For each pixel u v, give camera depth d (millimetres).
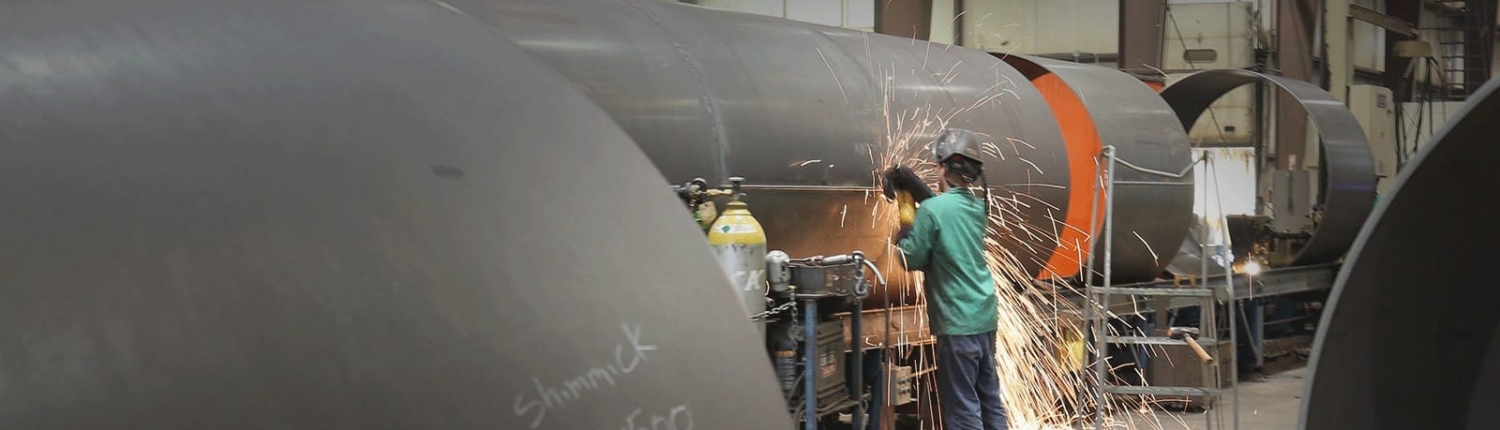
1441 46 19047
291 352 1638
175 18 2014
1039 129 6258
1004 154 5891
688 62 4496
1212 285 8844
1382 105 15711
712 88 4492
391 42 2271
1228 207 14164
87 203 1612
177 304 1590
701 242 2340
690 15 4895
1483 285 2688
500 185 2070
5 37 1807
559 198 2146
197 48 1957
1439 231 2549
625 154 2389
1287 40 14367
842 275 4570
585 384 1923
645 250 2197
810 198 4781
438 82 2221
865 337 5219
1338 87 15531
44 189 1600
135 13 1987
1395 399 2619
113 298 1553
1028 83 6586
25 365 1462
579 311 1995
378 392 1684
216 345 1587
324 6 2307
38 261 1533
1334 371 2482
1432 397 2695
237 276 1654
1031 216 6102
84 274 1550
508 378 1832
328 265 1744
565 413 1869
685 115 4324
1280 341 10484
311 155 1863
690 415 2041
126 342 1533
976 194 5176
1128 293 6250
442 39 2404
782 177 4648
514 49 2555
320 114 1949
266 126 1863
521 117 2266
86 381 1487
